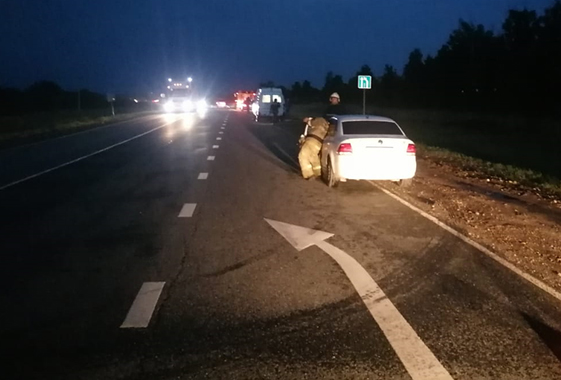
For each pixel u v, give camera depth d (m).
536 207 14.70
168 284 8.92
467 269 9.53
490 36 52.56
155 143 33.50
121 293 8.56
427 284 8.80
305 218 13.32
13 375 6.12
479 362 6.30
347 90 82.50
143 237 11.76
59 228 12.60
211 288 8.71
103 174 20.77
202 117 68.94
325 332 7.09
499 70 47.75
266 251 10.62
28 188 17.78
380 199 15.59
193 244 11.17
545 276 9.22
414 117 51.28
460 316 7.55
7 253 10.72
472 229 12.23
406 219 13.18
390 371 6.10
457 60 54.38
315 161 18.98
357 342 6.80
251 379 5.96
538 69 43.31
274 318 7.55
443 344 6.73
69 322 7.51
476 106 51.47
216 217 13.51
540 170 22.56
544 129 39.06
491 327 7.21
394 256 10.26
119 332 7.18
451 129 42.16
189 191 17.08
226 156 26.42
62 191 17.23
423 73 61.34
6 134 39.00
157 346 6.77
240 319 7.53
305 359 6.39
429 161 24.34
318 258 10.16
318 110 76.38
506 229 12.24
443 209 14.30
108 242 11.41
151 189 17.48
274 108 55.28
